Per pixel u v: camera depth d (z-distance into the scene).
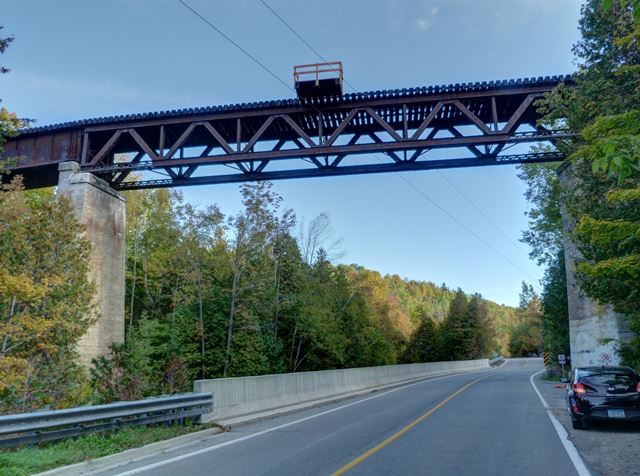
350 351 44.88
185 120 28.28
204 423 12.88
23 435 8.69
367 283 50.44
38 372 16.23
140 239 46.22
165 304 44.34
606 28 15.30
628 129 8.64
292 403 18.08
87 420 9.59
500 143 25.70
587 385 12.16
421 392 25.50
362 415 15.77
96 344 26.66
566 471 7.89
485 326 93.69
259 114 27.69
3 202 17.53
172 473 7.92
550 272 41.25
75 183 27.89
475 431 12.12
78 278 17.69
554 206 35.59
